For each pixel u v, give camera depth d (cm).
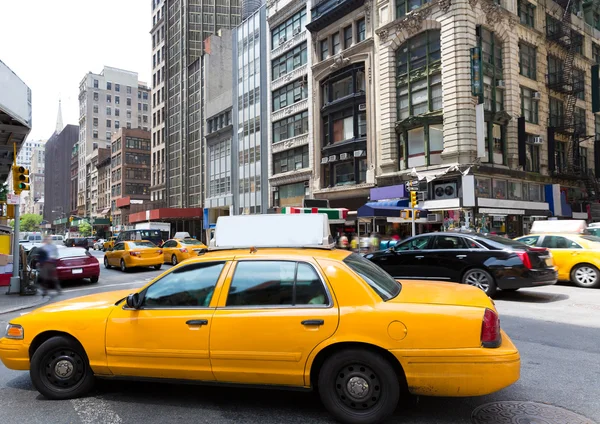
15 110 1274
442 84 2330
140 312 387
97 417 368
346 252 433
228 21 5497
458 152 2231
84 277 1419
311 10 3231
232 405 390
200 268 393
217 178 4634
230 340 359
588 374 460
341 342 344
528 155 2669
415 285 434
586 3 3400
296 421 355
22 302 1067
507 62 2519
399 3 2612
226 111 4488
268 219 448
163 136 6047
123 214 7394
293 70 3447
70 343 409
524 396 401
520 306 840
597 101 3153
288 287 366
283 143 3569
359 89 2878
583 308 817
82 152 10669
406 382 333
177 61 5625
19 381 469
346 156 2912
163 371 375
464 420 351
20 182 1236
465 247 941
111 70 10625
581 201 3027
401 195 2417
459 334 325
